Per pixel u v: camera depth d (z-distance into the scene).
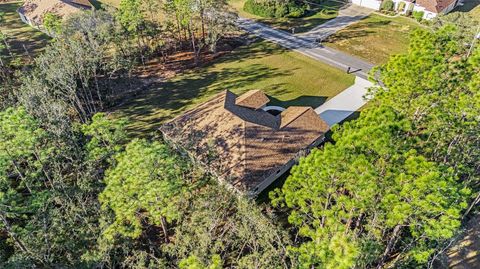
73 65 50.09
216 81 60.16
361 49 68.50
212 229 28.75
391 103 33.12
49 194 32.69
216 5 61.84
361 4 88.19
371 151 24.55
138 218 32.09
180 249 26.91
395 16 82.25
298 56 66.56
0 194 28.83
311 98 55.28
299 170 25.61
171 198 29.03
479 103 28.95
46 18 64.50
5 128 33.81
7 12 88.56
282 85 58.41
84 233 30.02
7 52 68.94
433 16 79.00
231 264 26.67
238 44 71.69
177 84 59.78
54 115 39.94
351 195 28.25
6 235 34.62
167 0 68.31
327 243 20.92
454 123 30.61
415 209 22.44
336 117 51.22
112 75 60.56
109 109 54.25
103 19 58.94
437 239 25.52
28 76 49.06
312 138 43.41
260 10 83.06
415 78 31.41
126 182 28.31
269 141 41.12
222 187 34.00
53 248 30.02
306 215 27.73
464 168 31.95
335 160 23.59
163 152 29.34
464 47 52.22
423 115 32.84
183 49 69.56
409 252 26.33
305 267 21.95
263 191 39.34
